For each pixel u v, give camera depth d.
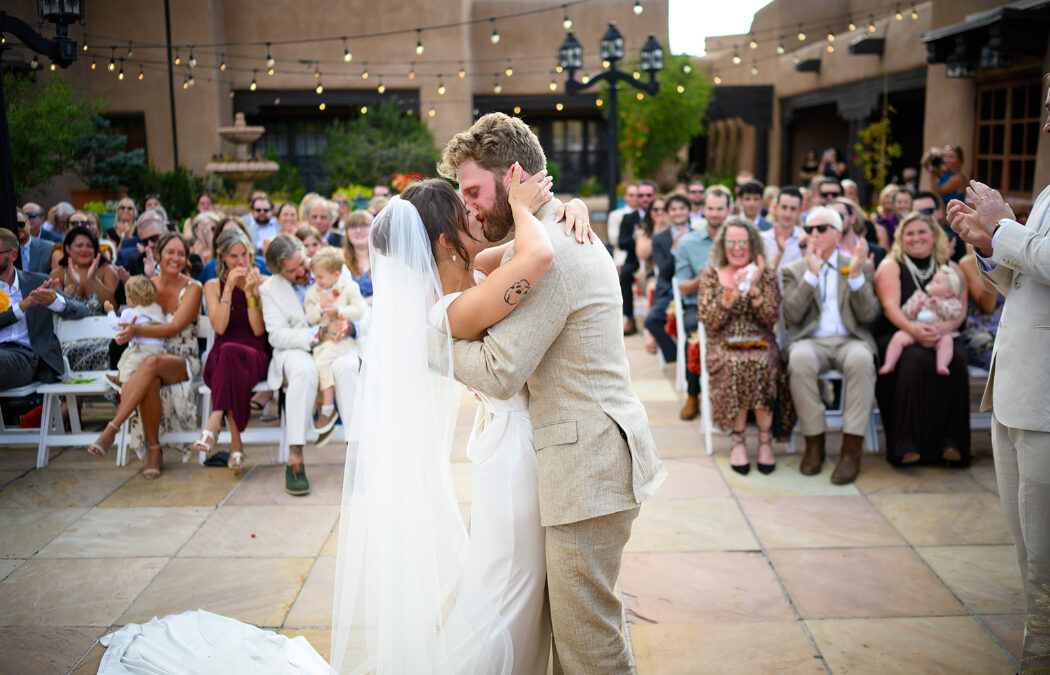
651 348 7.70
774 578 3.59
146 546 3.92
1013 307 2.68
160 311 4.88
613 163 10.41
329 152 15.59
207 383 4.76
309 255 6.45
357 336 4.78
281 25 16.31
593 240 2.34
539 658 2.48
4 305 4.91
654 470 2.35
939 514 4.20
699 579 3.60
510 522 2.36
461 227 2.44
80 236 5.72
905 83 12.73
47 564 3.74
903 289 4.81
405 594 2.34
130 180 12.70
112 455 5.16
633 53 16.59
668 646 3.09
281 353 4.70
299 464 4.56
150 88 15.51
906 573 3.62
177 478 4.77
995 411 2.73
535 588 2.40
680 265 6.34
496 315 2.18
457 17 16.50
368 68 16.59
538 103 17.81
